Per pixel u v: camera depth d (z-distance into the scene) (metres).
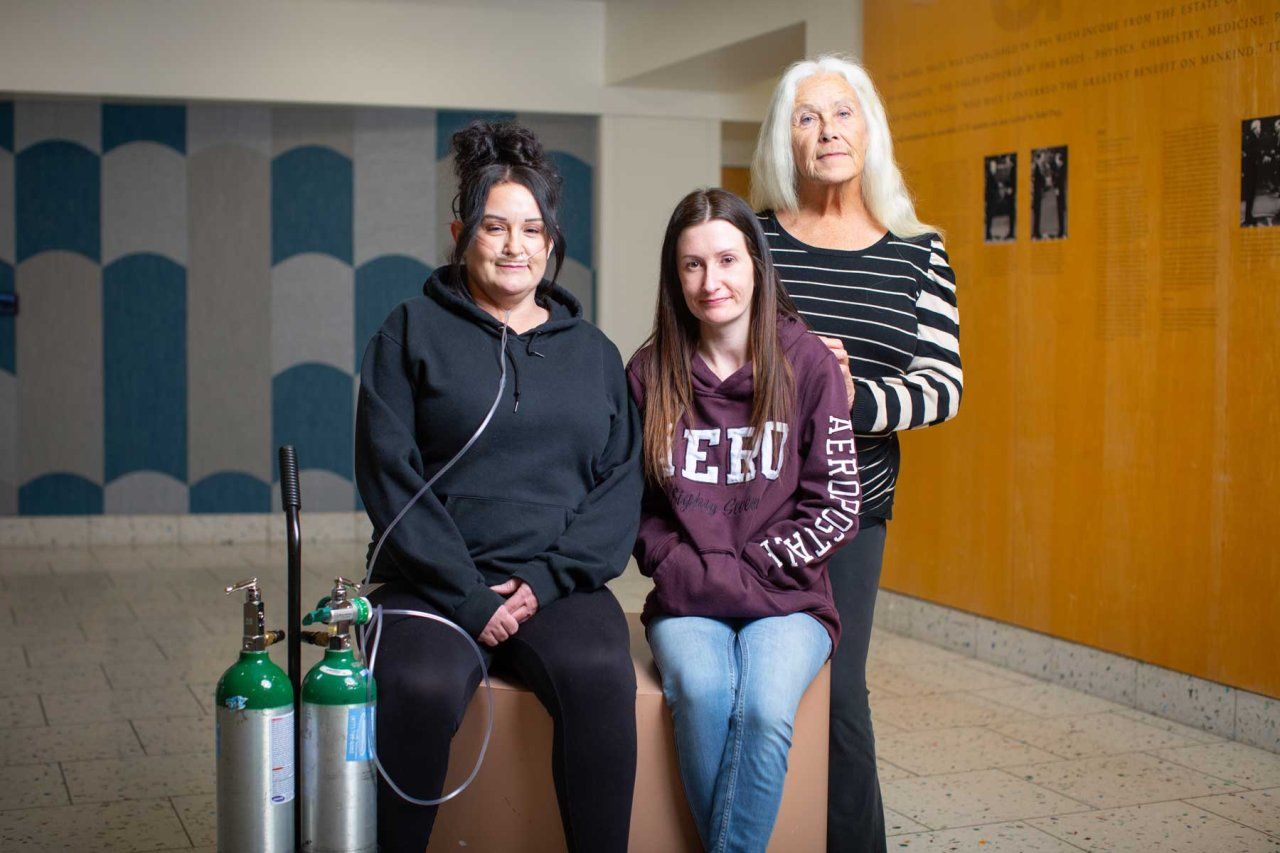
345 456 7.96
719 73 7.29
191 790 3.21
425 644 2.02
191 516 7.81
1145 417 4.04
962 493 4.87
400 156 7.88
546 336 2.30
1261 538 3.65
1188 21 3.86
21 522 7.62
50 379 7.63
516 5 7.65
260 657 1.92
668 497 2.25
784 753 2.00
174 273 7.72
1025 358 4.55
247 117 7.72
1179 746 3.67
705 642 2.09
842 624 2.35
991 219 4.70
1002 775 3.38
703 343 2.30
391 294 7.93
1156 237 4.00
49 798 3.14
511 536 2.17
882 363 2.40
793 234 2.47
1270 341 3.62
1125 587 4.13
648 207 7.98
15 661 4.63
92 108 7.57
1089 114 4.24
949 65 4.90
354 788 1.92
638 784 2.10
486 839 2.10
